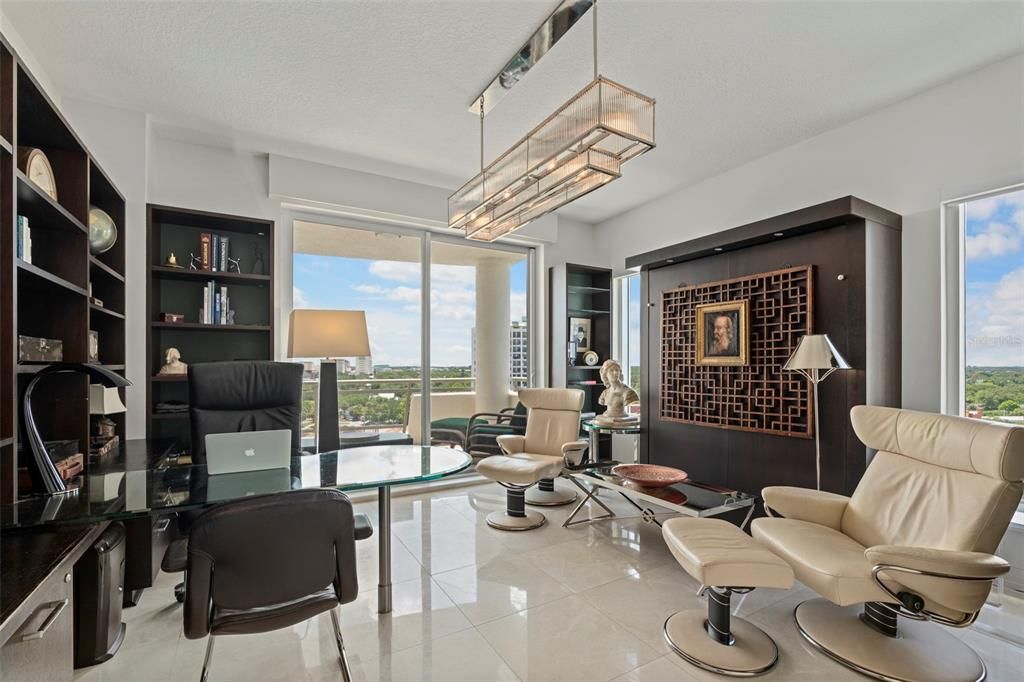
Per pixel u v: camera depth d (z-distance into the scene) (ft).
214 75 8.78
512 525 10.95
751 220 12.76
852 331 9.16
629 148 7.38
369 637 6.74
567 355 16.39
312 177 12.53
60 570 4.38
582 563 9.15
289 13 7.18
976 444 6.30
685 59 8.34
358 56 8.24
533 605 7.61
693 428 12.36
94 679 5.79
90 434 8.77
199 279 11.40
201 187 11.53
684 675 5.93
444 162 12.71
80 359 7.40
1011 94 8.30
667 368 13.14
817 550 6.47
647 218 16.20
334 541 4.95
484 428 16.15
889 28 7.54
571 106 7.06
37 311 7.27
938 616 5.68
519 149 8.22
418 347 14.99
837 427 9.39
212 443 6.99
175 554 5.67
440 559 9.32
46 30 7.48
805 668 6.06
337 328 10.85
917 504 6.84
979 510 6.03
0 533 5.03
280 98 9.57
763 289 10.85
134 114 10.02
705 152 12.16
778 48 8.04
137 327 9.95
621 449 17.28
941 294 9.12
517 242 16.96
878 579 5.72
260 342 12.12
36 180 6.49
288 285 12.99
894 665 5.94
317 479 6.86
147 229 10.09
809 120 10.53
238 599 4.58
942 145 9.15
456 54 8.20
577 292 18.02
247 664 6.15
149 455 8.59
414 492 14.02
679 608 7.52
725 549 6.34
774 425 10.53
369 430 14.21
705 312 12.01
